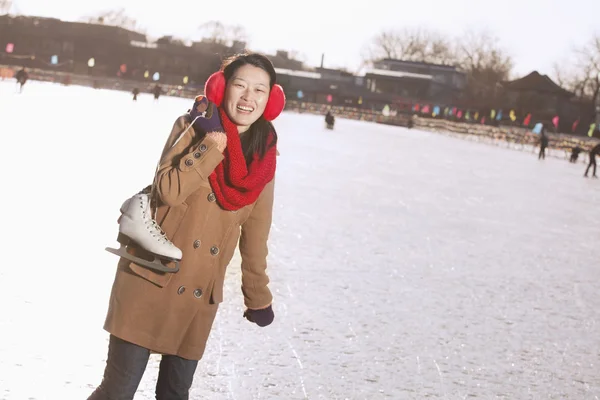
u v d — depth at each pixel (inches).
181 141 110.5
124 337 111.7
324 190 557.3
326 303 241.6
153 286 111.7
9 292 205.2
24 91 1673.2
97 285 223.9
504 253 378.3
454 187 713.6
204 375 168.2
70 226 301.9
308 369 179.5
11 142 601.0
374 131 2272.4
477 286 294.4
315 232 370.6
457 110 4242.1
